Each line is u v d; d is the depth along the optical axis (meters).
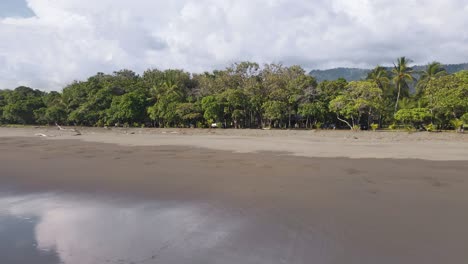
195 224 9.59
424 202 11.23
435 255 7.43
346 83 60.12
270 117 57.56
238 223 9.57
